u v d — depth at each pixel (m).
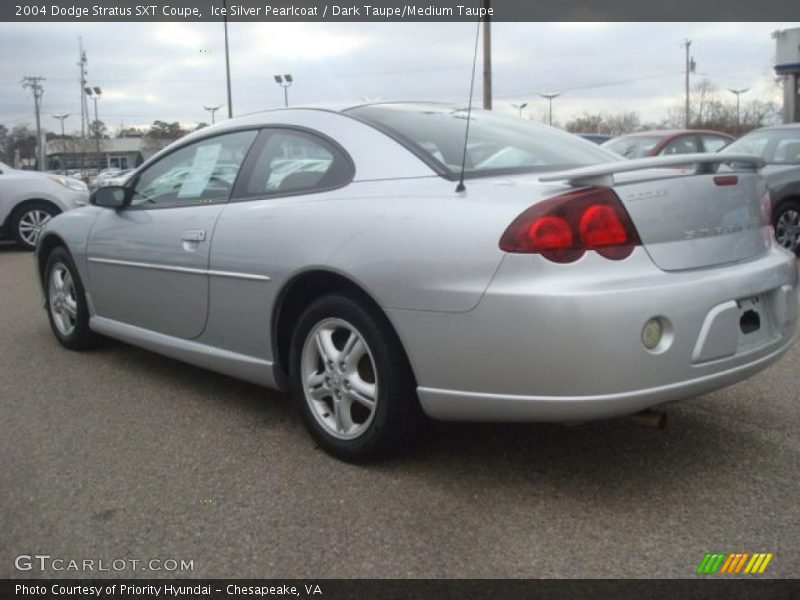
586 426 3.65
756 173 3.29
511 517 2.82
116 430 3.76
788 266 3.24
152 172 4.45
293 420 3.86
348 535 2.72
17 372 4.77
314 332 3.35
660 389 2.70
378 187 3.19
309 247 3.25
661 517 2.80
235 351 3.79
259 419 3.88
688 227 2.86
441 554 2.59
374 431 3.14
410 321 2.91
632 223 2.73
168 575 2.51
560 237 2.64
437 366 2.88
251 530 2.77
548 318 2.61
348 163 3.36
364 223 3.09
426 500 2.96
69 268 5.03
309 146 3.58
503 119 3.88
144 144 62.78
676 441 3.48
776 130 8.62
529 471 3.19
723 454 3.33
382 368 3.07
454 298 2.78
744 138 8.92
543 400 2.69
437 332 2.85
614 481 3.09
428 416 3.05
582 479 3.11
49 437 3.69
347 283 3.23
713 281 2.81
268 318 3.52
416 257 2.88
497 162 3.29
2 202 10.80
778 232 8.31
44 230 5.27
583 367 2.61
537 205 2.68
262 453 3.44
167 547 2.67
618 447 3.42
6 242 12.70
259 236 3.51
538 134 3.76
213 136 4.14
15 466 3.36
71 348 5.25
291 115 3.78
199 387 4.42
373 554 2.60
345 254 3.11
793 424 3.66
